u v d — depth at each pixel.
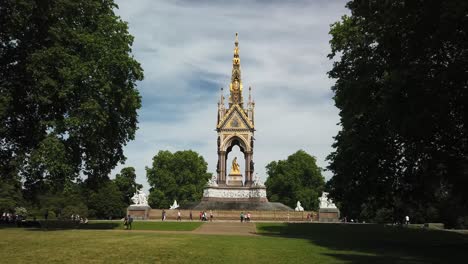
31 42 60.84
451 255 39.91
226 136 124.56
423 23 40.91
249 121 124.69
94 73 64.69
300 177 190.88
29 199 70.56
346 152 62.81
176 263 31.78
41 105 61.66
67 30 62.44
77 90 63.44
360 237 62.75
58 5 60.12
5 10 56.91
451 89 40.25
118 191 161.88
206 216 107.75
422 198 60.62
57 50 59.31
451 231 72.69
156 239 47.78
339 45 64.75
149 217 110.94
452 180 46.94
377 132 57.25
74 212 145.25
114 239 46.53
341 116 64.19
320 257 36.56
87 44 64.75
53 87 59.78
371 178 60.28
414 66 41.34
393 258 37.00
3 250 36.41
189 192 193.25
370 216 115.31
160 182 194.38
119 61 68.25
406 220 98.31
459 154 45.25
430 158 46.66
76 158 66.19
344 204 71.19
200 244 43.69
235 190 122.81
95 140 65.75
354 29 62.66
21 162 63.50
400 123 43.09
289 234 67.12
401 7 42.12
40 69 58.53
